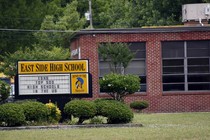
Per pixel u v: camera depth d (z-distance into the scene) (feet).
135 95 172.14
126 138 83.61
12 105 102.63
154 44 172.45
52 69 109.40
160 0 252.83
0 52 226.99
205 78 173.27
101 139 82.69
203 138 83.15
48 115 106.63
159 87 172.76
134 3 269.64
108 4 320.70
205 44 173.06
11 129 100.37
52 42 258.37
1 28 219.41
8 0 219.61
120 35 172.04
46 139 83.71
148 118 130.82
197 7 181.98
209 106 173.06
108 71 171.73
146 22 255.70
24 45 228.22
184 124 111.04
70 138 84.58
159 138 83.35
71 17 266.57
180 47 173.06
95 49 171.63
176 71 173.27
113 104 106.01
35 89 109.19
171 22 243.60
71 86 109.50
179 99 172.86
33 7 226.99
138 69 172.65
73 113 104.58
